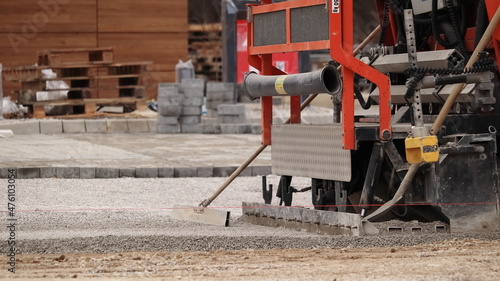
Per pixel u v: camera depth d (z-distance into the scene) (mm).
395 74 16516
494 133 14773
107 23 51062
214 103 43625
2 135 24422
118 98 42125
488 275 11820
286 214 15891
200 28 57406
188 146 31891
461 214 14695
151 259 13047
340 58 14430
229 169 25000
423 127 14000
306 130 15914
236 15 43625
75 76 41688
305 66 42375
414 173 14539
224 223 16250
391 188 15406
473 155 14734
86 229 15797
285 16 15625
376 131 14758
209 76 57562
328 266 12469
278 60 42344
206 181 23781
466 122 15125
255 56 16953
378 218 15086
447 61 15328
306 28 15117
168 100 37938
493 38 15195
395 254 13336
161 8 52000
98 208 18844
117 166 24797
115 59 51375
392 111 16719
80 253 13547
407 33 14406
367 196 15102
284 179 16641
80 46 50688
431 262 12703
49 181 23203
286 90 15812
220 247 13961
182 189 22203
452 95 14500
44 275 11938
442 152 14523
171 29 52281
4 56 49344
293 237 14430
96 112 42844
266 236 14617
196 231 15414
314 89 15039
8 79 40969
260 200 20312
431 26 16188
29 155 27734
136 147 31312
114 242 14086
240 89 46062
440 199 14617
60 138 35031
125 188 22266
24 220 16953
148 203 19781
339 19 14367
